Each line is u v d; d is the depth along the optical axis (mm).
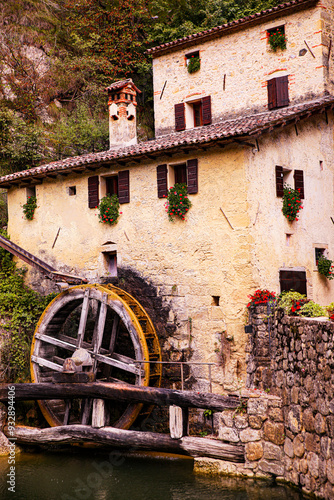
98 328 13469
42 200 16297
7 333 14688
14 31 24141
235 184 12344
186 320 12969
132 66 25906
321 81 15062
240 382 11867
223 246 12477
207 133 12891
